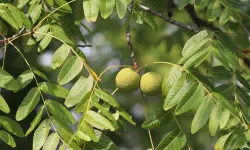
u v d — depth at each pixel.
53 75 9.76
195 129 4.60
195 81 4.74
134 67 5.07
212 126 4.61
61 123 4.62
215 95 4.69
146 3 9.33
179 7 5.38
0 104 4.58
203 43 4.92
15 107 9.01
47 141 4.52
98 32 11.58
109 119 4.68
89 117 4.42
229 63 4.86
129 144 11.22
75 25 6.54
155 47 9.88
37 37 5.52
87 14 5.02
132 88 5.01
